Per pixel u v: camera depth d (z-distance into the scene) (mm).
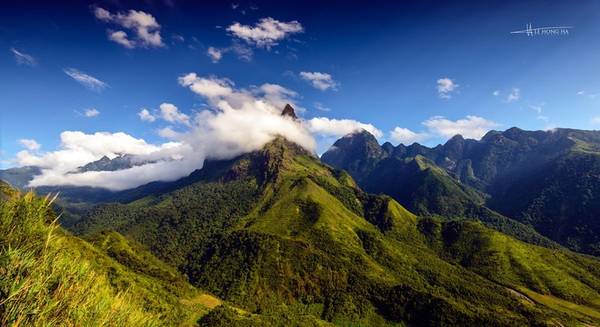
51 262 8406
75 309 8250
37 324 7270
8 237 8172
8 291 7133
